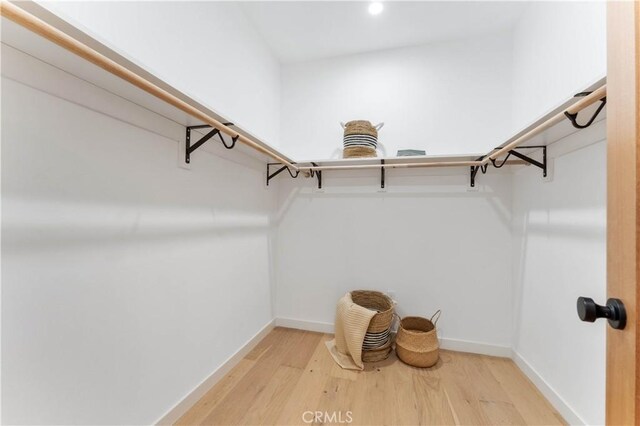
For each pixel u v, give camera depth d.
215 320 1.62
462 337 2.05
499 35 2.06
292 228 2.42
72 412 0.90
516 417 1.37
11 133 0.75
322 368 1.77
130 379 1.10
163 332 1.26
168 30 1.33
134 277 1.11
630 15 0.45
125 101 1.07
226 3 1.77
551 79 1.55
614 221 0.48
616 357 0.47
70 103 0.89
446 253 2.10
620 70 0.47
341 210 2.32
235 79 1.87
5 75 0.74
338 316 1.99
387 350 1.91
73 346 0.90
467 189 2.06
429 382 1.64
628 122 0.45
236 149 1.79
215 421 1.33
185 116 1.24
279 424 1.31
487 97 2.07
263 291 2.21
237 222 1.84
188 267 1.41
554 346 1.45
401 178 2.19
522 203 1.82
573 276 1.31
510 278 1.97
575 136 1.30
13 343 0.76
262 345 2.07
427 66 2.21
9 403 0.75
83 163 0.93
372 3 1.82
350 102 2.37
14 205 0.76
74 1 0.95
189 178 1.41
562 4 1.46
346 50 2.33
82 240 0.93
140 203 1.14
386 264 2.22
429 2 1.79
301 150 2.47
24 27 0.61
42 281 0.82
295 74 2.51
